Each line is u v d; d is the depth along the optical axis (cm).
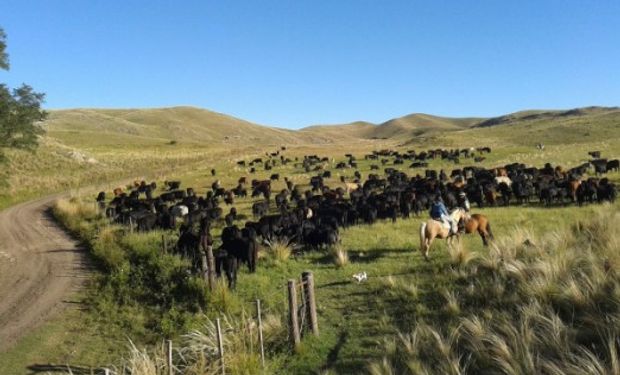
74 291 1653
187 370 919
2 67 3316
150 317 1368
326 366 912
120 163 7444
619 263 990
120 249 2053
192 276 1538
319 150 9556
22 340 1262
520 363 714
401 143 11238
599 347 739
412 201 2672
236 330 1052
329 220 2189
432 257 1527
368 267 1521
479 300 1050
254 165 6662
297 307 1067
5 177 4953
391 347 891
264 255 1808
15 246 2453
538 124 11694
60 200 3806
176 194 4025
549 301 927
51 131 12669
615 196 2539
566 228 1569
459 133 11412
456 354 824
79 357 1148
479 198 2766
